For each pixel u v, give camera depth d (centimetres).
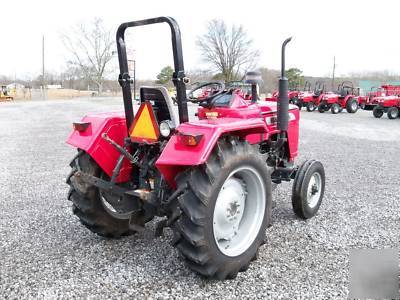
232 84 413
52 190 532
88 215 335
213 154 267
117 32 302
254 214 308
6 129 1278
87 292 271
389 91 2003
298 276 293
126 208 332
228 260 277
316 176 421
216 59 3550
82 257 324
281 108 371
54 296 265
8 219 416
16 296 265
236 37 4138
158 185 300
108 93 5725
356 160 736
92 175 326
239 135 313
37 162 733
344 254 329
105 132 324
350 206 456
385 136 1105
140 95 314
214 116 342
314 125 1402
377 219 413
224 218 289
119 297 264
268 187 308
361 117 1838
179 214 262
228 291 272
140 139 299
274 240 358
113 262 315
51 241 358
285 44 360
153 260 319
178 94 277
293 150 458
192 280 287
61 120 1599
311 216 415
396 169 659
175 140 268
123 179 331
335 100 2109
